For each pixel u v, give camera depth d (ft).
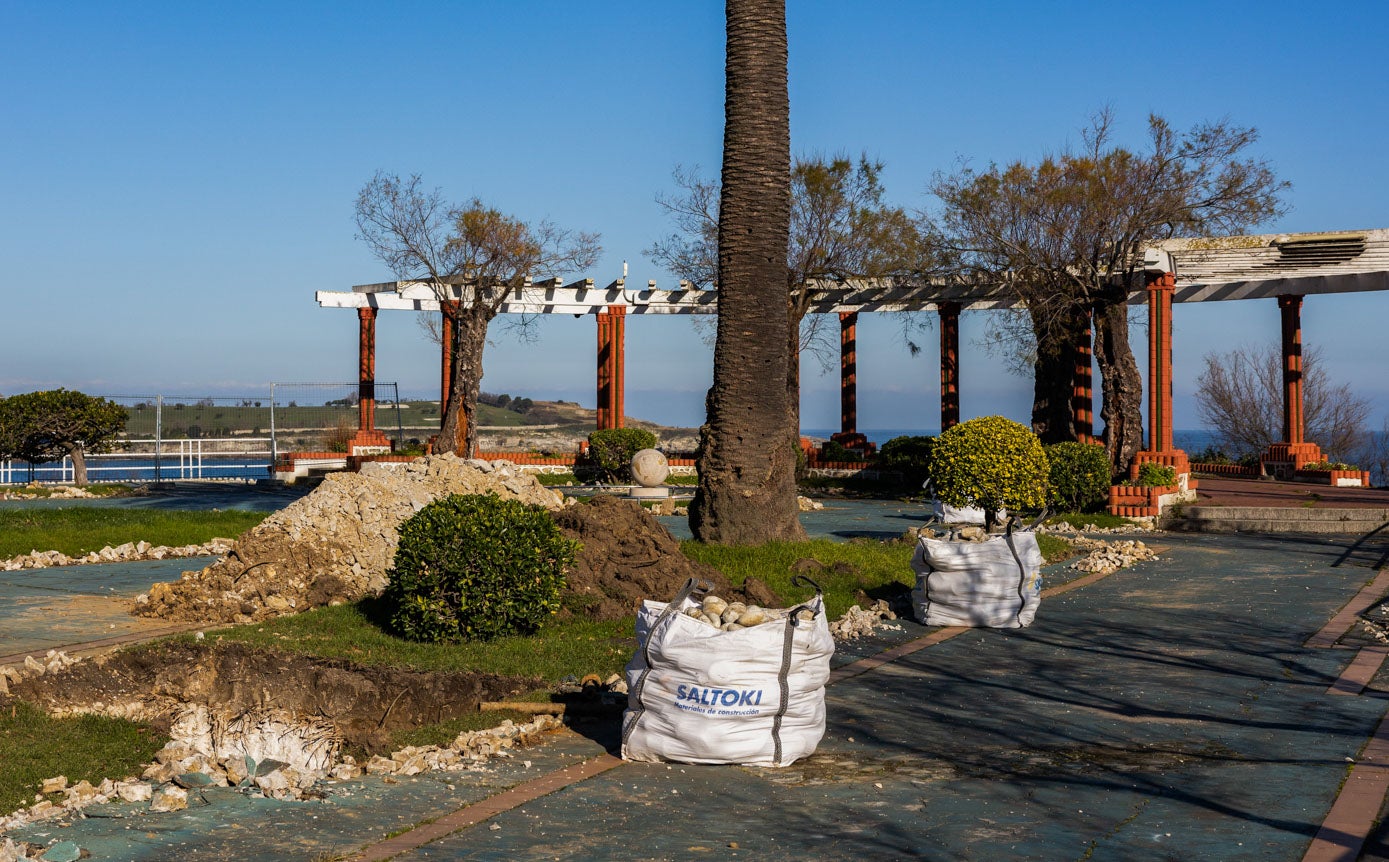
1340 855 15.42
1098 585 44.45
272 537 38.73
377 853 15.28
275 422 120.16
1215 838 16.12
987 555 35.14
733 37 46.50
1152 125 80.53
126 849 15.31
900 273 101.55
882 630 34.81
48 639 31.53
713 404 47.44
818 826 16.61
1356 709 24.48
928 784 18.84
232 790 18.37
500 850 15.46
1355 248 77.97
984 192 86.94
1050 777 19.33
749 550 44.75
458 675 27.43
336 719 25.17
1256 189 79.66
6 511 65.82
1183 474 77.61
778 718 19.83
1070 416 91.40
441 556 31.17
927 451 96.27
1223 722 23.35
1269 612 37.58
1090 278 83.71
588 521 40.52
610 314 118.11
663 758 19.99
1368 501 75.51
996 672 28.48
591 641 31.65
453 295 109.40
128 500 83.41
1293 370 103.04
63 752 21.71
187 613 35.68
